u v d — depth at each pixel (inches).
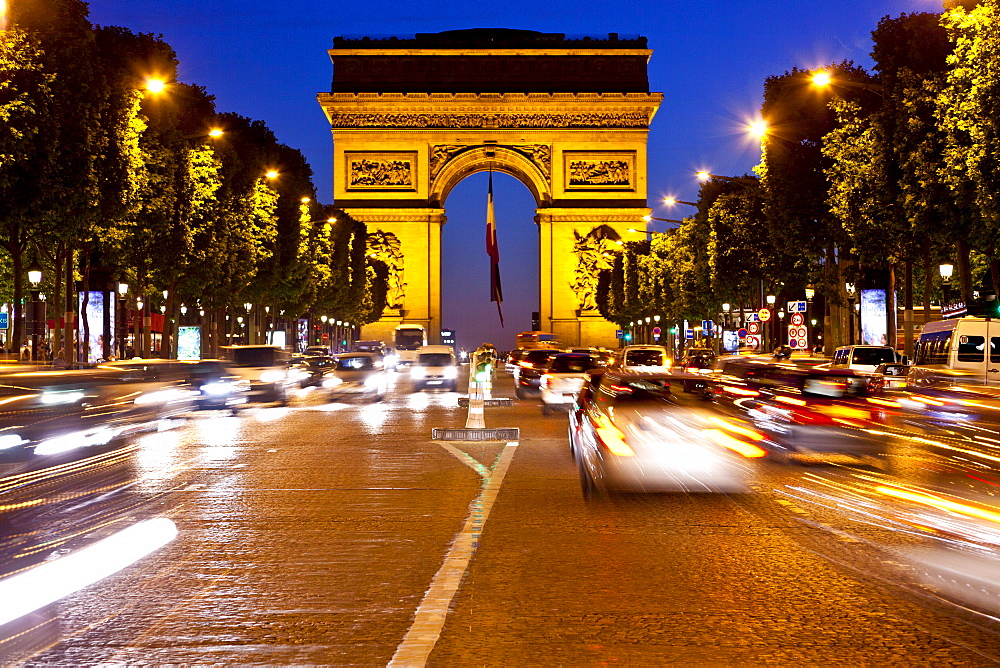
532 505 600.4
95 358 2807.6
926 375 1715.1
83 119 1656.0
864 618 343.3
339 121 5428.2
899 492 645.3
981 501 607.5
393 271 5408.5
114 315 2871.6
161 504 601.6
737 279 3021.7
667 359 1841.8
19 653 226.1
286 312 4146.2
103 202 1766.7
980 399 1598.2
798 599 370.3
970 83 1462.8
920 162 1651.1
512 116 5433.1
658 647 309.1
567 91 5413.4
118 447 947.3
